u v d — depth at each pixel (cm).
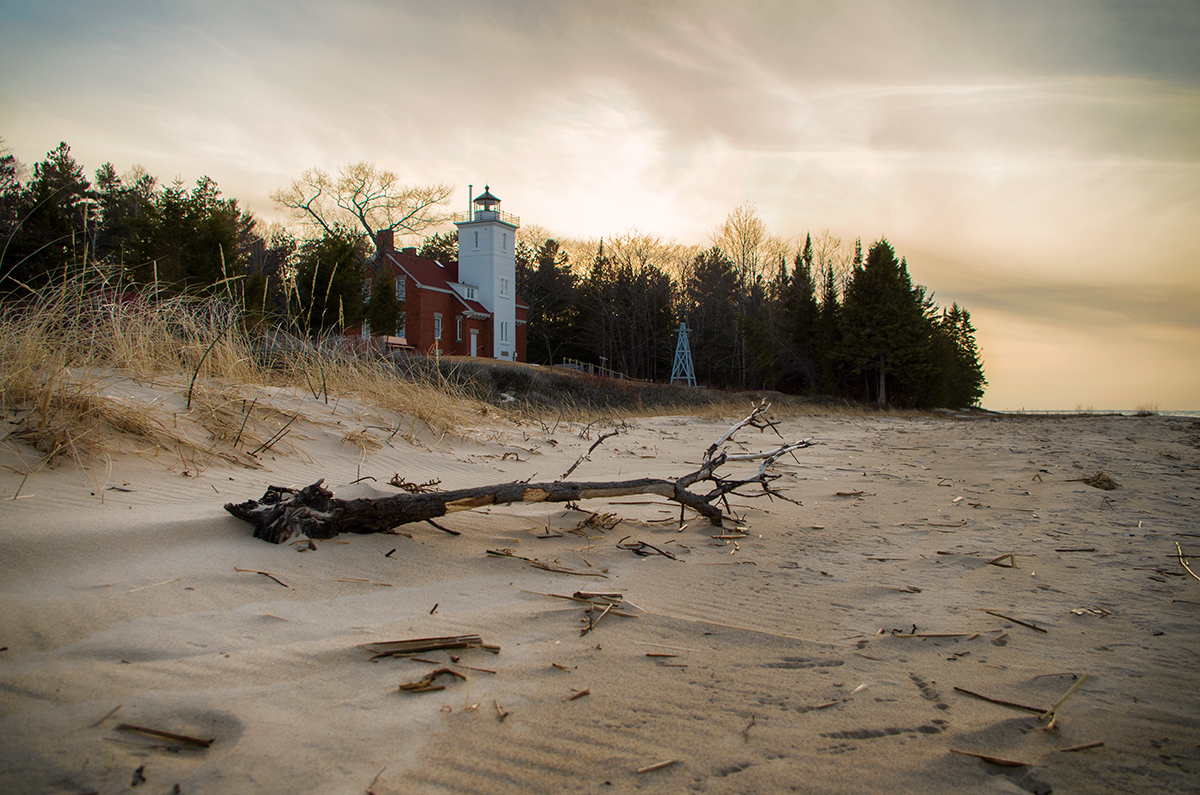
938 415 3550
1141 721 209
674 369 4369
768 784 175
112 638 233
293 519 347
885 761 187
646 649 260
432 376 1056
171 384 591
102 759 169
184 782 164
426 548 369
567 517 468
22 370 468
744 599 325
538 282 6119
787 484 693
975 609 314
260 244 3825
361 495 420
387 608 285
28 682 200
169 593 274
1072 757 189
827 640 276
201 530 341
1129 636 279
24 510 338
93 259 617
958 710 217
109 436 466
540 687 224
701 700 220
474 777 173
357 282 2309
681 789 172
